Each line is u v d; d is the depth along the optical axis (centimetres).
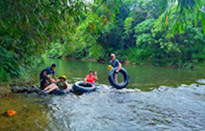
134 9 2966
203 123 361
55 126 322
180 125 348
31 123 326
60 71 1130
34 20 255
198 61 2186
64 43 517
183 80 941
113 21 286
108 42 2931
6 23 228
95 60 2950
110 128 326
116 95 569
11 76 620
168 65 2338
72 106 445
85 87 602
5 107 401
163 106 469
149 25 2392
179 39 2233
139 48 2867
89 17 301
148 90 653
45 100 483
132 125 343
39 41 320
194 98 559
